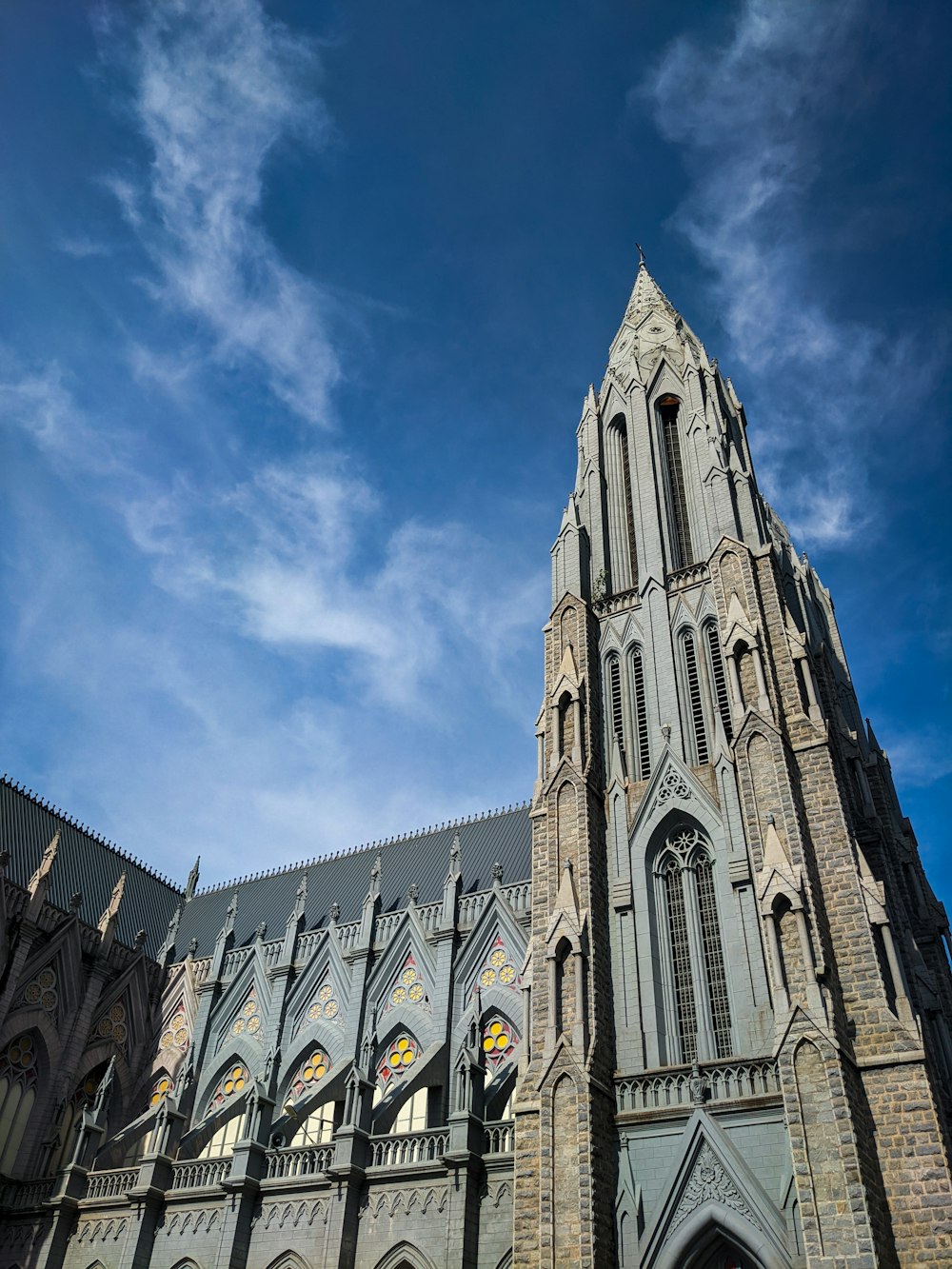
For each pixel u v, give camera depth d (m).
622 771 44.91
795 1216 30.91
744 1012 36.06
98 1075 56.88
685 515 52.97
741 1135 33.25
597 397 61.75
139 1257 44.38
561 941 39.12
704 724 44.38
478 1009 46.94
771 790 38.88
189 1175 46.59
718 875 39.66
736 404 60.94
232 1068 55.22
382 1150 42.81
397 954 53.66
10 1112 51.78
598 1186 33.50
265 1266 41.91
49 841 63.34
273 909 64.56
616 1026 38.12
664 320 62.91
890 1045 32.53
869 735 61.00
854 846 38.09
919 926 51.53
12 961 53.88
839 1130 30.30
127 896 67.00
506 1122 41.31
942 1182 29.56
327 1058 52.22
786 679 42.25
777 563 49.19
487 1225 38.91
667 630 47.84
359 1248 40.62
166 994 61.12
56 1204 47.41
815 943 34.28
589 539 54.84
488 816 62.25
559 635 50.12
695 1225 32.16
